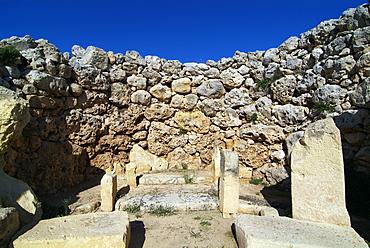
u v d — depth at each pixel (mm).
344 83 6766
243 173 8750
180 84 9578
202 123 9664
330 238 3141
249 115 9047
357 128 6250
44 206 5676
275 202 6219
